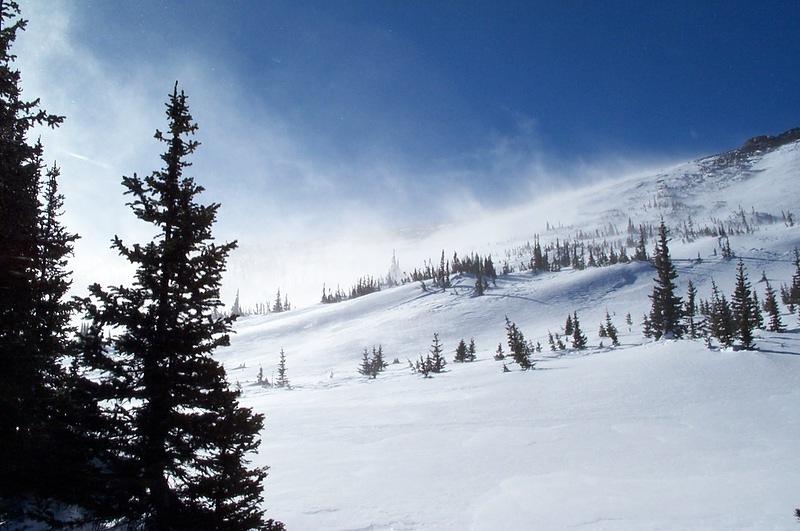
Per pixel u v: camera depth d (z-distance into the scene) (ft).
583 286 480.64
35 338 26.04
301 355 375.86
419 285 570.87
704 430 59.62
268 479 44.27
